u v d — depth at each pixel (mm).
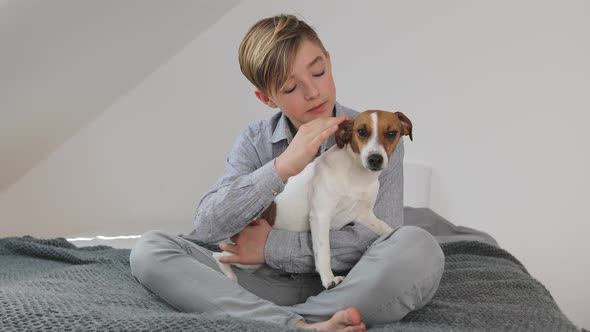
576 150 2713
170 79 2996
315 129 1383
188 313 1314
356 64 2898
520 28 2723
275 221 1531
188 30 2816
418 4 2814
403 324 1306
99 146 3010
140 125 3020
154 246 1398
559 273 2771
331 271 1401
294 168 1385
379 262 1300
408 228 1345
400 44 2848
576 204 2732
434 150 2857
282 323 1263
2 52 2045
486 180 2818
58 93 2516
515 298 1559
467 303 1521
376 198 1582
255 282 1539
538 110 2738
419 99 2854
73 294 1463
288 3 2920
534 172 2766
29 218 3047
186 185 3082
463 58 2791
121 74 2748
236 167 1682
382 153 1343
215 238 1509
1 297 1308
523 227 2797
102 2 2109
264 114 2994
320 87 1449
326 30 2906
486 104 2787
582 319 2748
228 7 2896
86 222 3072
